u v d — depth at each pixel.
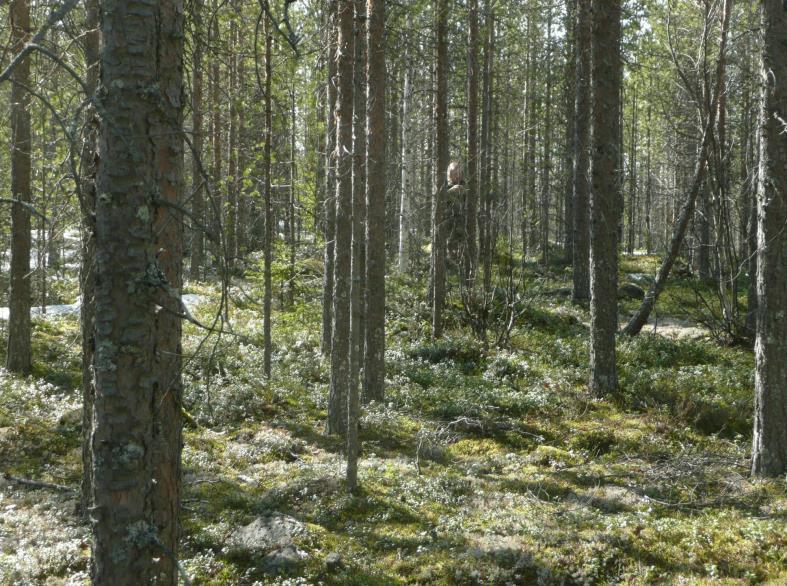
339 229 11.51
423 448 11.21
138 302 3.23
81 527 7.67
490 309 18.28
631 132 40.78
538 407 13.04
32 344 14.63
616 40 13.18
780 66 8.85
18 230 13.02
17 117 12.45
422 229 33.53
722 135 19.55
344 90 11.27
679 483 9.43
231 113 16.94
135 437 3.28
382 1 11.75
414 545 7.86
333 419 11.75
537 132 34.56
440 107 17.48
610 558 7.31
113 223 3.19
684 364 15.91
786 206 8.97
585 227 22.88
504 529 8.11
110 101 3.17
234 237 20.42
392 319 19.02
